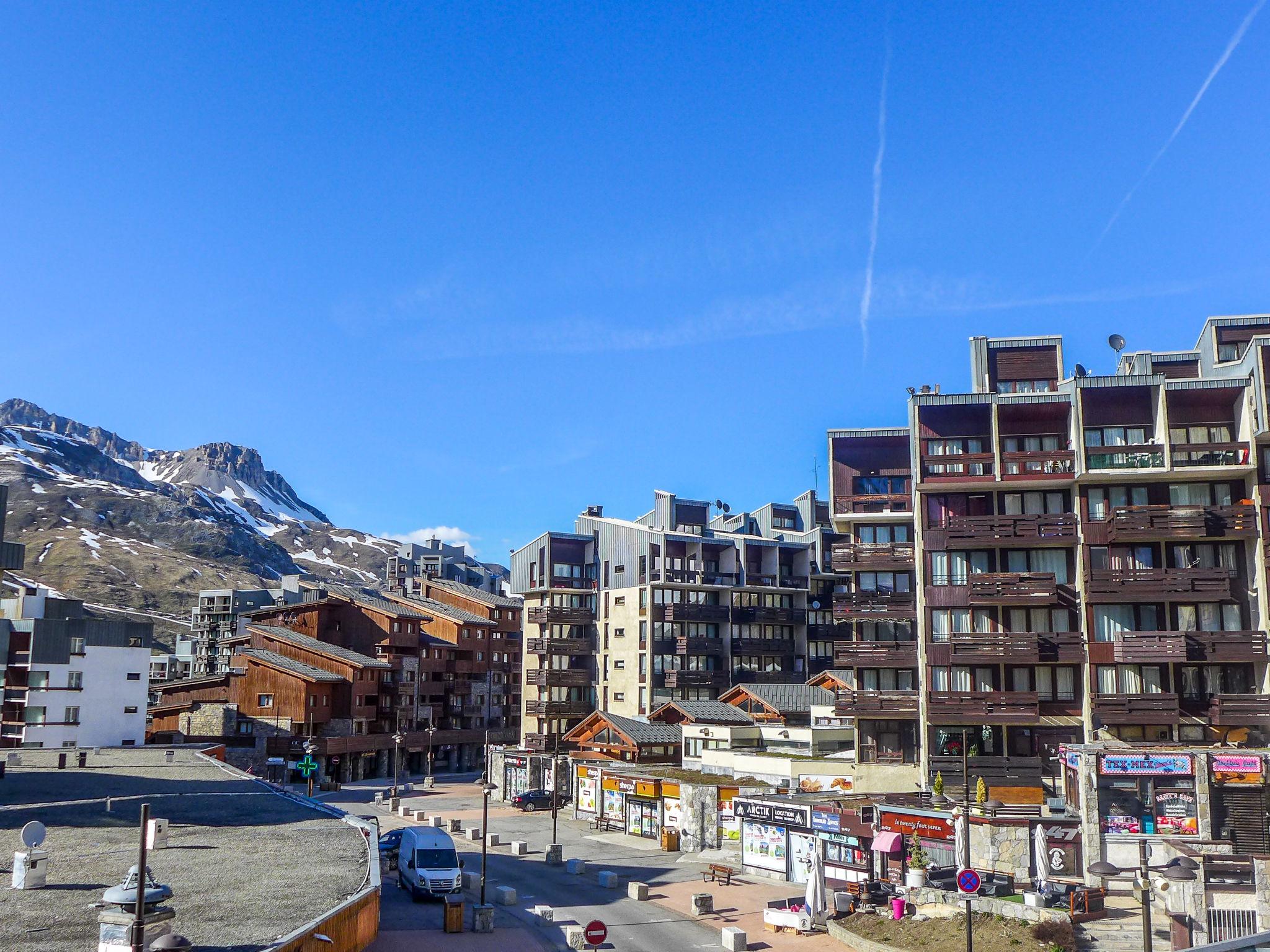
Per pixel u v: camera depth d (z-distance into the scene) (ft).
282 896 91.45
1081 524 186.70
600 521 380.17
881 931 123.95
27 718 311.27
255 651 358.84
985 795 158.30
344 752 345.10
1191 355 205.05
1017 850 142.20
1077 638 183.32
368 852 118.42
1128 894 134.62
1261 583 176.45
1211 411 186.91
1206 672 180.24
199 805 160.04
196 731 349.41
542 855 197.67
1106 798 145.89
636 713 342.85
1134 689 182.19
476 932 127.95
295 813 154.51
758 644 359.87
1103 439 190.29
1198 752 144.66
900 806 153.07
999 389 209.36
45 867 92.12
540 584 375.45
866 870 148.15
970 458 192.95
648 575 350.84
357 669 361.10
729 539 368.07
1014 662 183.93
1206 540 181.98
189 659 602.03
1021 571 193.06
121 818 140.36
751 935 131.44
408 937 122.72
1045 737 185.88
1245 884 103.86
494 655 450.30
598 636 366.22
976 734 188.96
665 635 345.92
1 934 73.46
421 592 499.10
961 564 195.83
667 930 133.39
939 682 192.24
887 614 205.87
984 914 121.60
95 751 278.67
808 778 199.62
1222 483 185.26
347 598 404.36
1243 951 46.68
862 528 215.51
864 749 203.72
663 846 202.39
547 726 356.38
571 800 255.91
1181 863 104.83
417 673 399.44
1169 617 182.39
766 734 243.60
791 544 380.58
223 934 75.82
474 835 212.64
